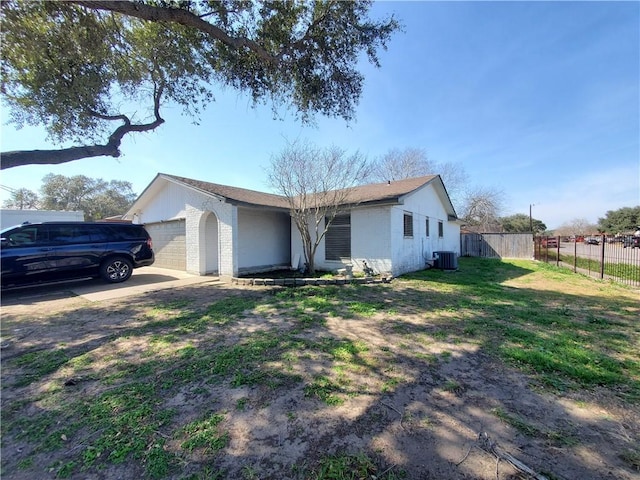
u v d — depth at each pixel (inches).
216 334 170.2
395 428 87.3
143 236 369.7
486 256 774.5
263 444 80.9
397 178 1138.0
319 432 85.8
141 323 192.1
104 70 247.9
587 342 153.0
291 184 381.7
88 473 71.1
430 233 543.5
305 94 294.7
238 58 263.6
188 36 249.9
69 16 201.0
